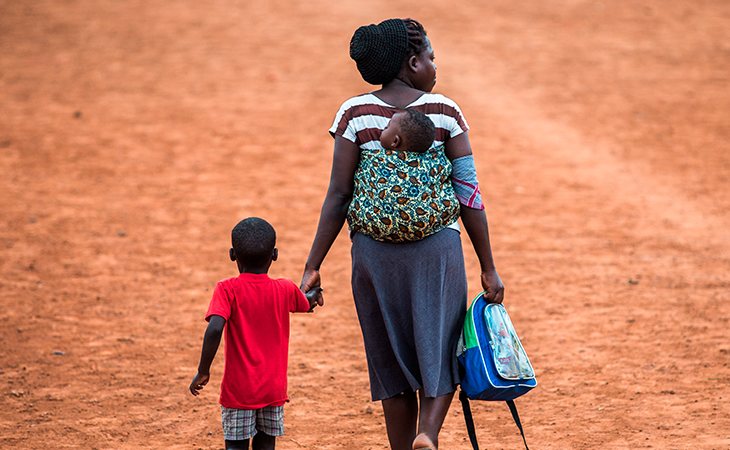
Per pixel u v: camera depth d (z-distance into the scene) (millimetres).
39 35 49406
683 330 17312
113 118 37094
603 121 37781
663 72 44812
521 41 50312
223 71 43969
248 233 9961
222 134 35531
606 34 51781
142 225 25812
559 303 19266
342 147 9523
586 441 12406
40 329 17719
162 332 17703
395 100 9492
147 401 14258
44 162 31781
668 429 12703
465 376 9656
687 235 24734
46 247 23625
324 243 9953
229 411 10016
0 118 36594
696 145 34656
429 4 58469
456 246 9523
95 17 53188
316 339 17328
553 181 30453
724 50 48281
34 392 14562
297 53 47094
